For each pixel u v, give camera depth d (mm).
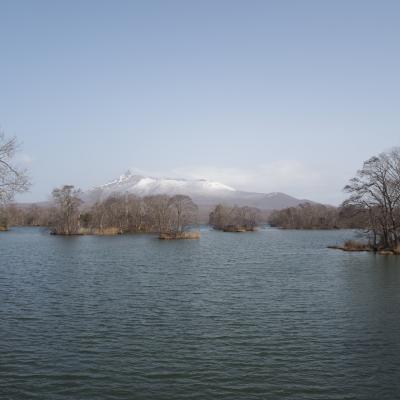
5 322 26312
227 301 33125
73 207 136375
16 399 16094
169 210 142500
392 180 73188
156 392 16766
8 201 33531
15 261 60344
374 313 29359
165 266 56000
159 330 24891
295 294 36156
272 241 112062
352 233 159625
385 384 17594
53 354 20656
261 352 21188
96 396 16391
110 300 33094
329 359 20297
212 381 17781
